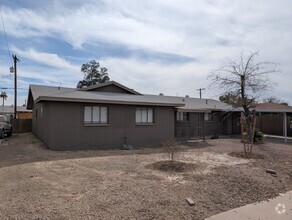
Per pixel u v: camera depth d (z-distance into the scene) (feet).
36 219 13.97
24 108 175.22
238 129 80.89
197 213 15.79
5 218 13.99
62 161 30.94
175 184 20.93
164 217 14.94
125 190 18.99
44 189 19.25
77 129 42.04
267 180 23.29
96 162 30.37
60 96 40.73
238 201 18.15
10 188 19.51
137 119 49.60
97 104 44.45
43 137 46.98
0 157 33.53
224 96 54.65
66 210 15.24
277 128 81.25
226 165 29.19
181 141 57.00
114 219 14.32
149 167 27.32
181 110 59.36
